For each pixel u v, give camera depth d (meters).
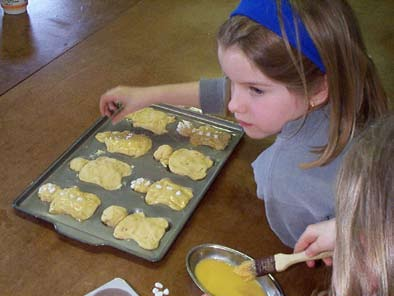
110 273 0.81
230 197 0.94
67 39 1.35
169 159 0.98
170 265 0.82
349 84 0.71
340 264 0.49
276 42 0.67
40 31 1.38
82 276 0.80
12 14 1.43
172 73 1.25
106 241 0.84
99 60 1.28
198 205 0.92
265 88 0.70
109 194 0.92
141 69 1.26
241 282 0.81
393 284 0.45
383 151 0.48
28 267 0.81
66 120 1.09
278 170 0.80
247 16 0.68
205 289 0.78
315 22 0.67
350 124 0.73
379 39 1.50
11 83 1.18
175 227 0.87
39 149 1.02
